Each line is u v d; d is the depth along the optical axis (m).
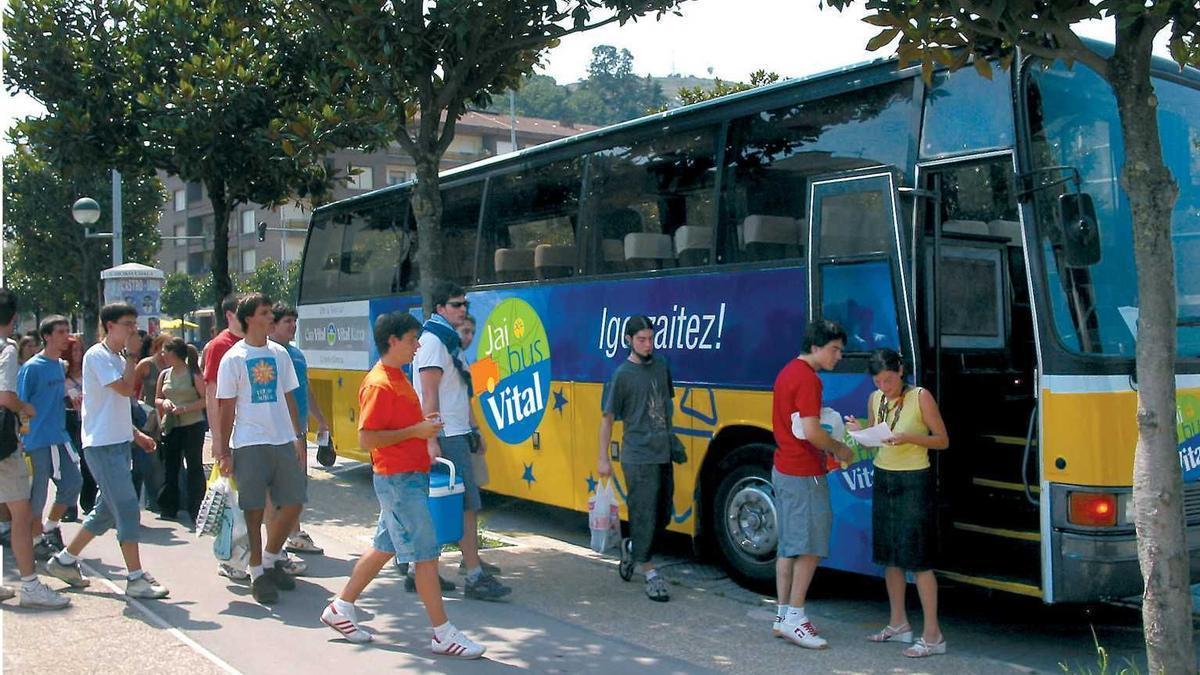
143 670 5.83
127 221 32.88
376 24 8.85
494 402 10.66
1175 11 4.76
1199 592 7.96
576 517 11.44
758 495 7.85
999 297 7.92
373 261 13.24
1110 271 6.30
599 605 7.52
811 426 6.41
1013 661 6.34
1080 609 7.64
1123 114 4.84
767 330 7.78
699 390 8.29
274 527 7.57
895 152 7.09
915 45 5.62
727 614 7.32
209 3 14.62
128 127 14.45
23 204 31.45
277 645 6.35
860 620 7.33
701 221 8.44
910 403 6.28
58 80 14.13
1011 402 7.77
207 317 50.84
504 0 8.84
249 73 13.44
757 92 8.09
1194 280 6.84
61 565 7.52
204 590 7.65
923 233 6.97
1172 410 4.69
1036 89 6.42
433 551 6.15
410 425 6.09
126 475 7.32
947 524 6.95
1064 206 6.07
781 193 7.82
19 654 6.09
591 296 9.44
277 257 63.03
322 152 12.56
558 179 10.02
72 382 10.35
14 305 7.10
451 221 11.54
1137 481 4.76
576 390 9.56
